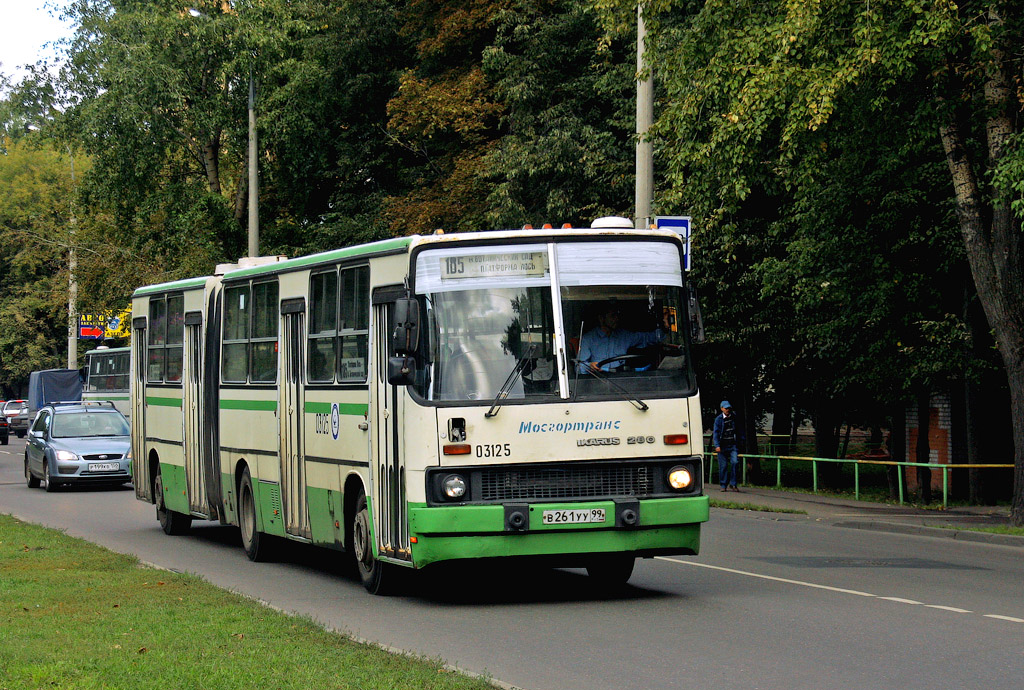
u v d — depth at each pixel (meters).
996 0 21.05
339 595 14.98
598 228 14.41
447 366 13.46
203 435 20.92
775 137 28.36
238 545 21.17
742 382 38.44
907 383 28.14
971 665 10.28
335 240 47.56
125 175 50.47
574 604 13.95
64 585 14.54
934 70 22.25
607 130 38.72
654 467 13.75
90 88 51.22
